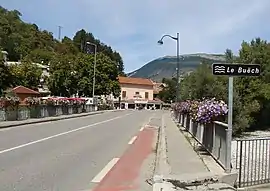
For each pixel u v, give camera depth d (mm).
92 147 15586
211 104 11969
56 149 14414
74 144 16359
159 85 158375
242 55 31344
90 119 40406
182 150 13984
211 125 12219
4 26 107688
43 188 7961
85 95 80688
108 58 83500
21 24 123188
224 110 11648
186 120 25047
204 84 28906
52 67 76688
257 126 31547
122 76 153125
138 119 44188
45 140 17422
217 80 28875
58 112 42938
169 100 112938
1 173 9422
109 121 37375
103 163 11578
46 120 33375
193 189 7973
